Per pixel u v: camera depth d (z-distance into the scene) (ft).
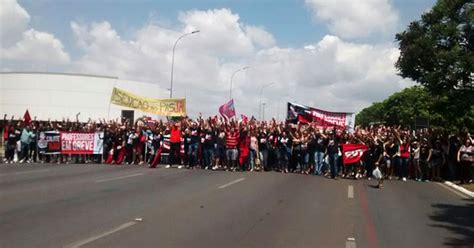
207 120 74.69
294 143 69.72
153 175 59.77
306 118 87.25
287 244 25.05
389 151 63.82
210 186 49.29
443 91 87.92
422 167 63.52
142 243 24.43
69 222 29.35
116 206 35.55
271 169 72.13
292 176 63.41
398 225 31.32
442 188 54.49
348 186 53.01
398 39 95.40
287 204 38.45
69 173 60.54
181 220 30.73
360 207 38.29
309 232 28.17
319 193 46.09
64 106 252.42
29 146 79.92
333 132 66.33
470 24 87.40
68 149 80.07
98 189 45.14
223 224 29.76
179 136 75.31
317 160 67.10
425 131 70.08
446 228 30.86
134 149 79.00
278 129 71.82
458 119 96.37
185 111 100.12
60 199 38.40
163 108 99.09
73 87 252.83
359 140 65.41
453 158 63.10
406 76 94.48
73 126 84.28
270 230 28.37
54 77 252.42
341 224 30.89
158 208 35.04
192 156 72.79
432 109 97.30
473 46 89.15
